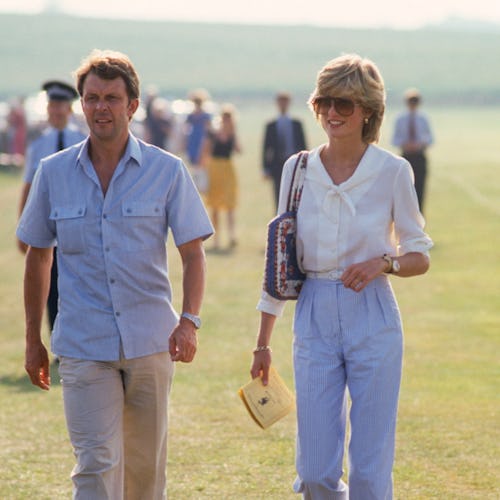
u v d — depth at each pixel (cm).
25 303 1322
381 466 1228
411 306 3328
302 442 1237
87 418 1251
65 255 1270
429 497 1586
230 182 4778
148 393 1284
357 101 1225
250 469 1730
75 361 1255
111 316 1252
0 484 1673
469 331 2930
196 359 2616
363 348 1238
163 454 1327
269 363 1319
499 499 1577
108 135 1242
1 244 5100
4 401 2245
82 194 1258
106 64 1236
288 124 4841
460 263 4178
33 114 9894
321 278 1264
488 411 2088
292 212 1273
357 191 1245
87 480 1253
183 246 1284
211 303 3438
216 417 2062
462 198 6488
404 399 2189
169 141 9456
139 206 1253
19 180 8400
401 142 5000
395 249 1279
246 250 4675
